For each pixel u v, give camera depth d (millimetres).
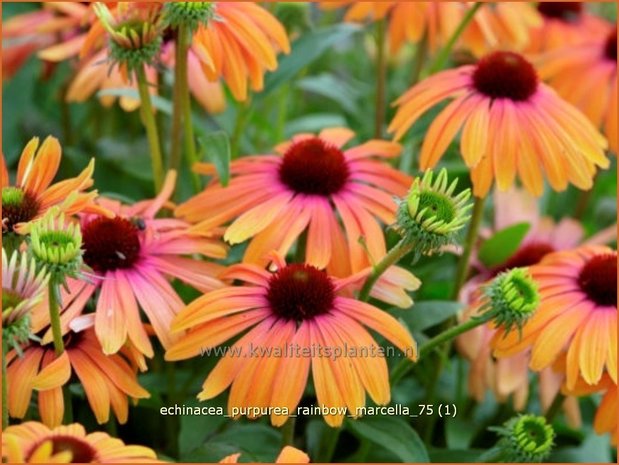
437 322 708
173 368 719
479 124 715
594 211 988
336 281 667
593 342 678
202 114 938
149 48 689
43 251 598
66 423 665
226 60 718
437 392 811
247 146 897
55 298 609
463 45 883
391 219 706
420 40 880
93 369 646
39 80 979
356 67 1119
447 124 723
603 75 852
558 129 722
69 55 825
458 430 784
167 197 717
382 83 865
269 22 742
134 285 667
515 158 710
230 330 646
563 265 719
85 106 972
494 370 758
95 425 724
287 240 685
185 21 685
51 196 646
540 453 656
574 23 952
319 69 1089
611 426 677
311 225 695
